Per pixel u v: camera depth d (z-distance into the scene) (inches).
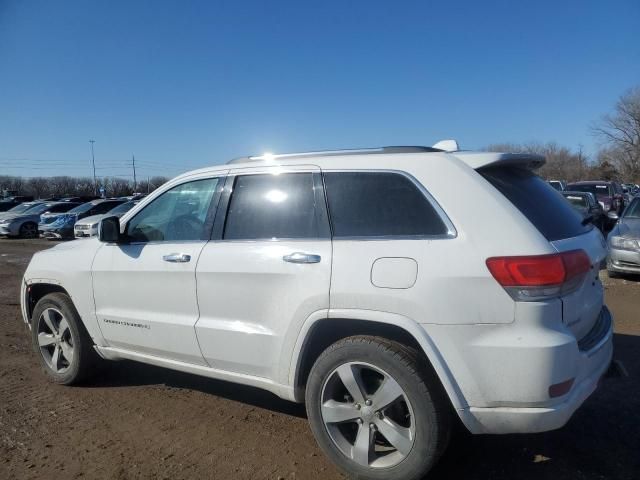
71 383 182.5
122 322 162.2
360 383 120.5
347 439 125.3
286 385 131.7
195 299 145.4
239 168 147.4
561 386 106.5
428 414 112.2
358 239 123.1
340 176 131.0
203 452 137.4
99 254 169.3
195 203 154.0
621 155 2714.1
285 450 137.9
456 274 109.9
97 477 126.2
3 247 761.6
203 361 147.3
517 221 111.8
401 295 113.8
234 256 138.1
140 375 193.3
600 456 131.9
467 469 126.6
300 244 129.6
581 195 564.1
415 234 117.8
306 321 125.6
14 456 136.2
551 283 107.0
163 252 153.0
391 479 116.5
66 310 178.2
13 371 199.6
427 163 122.3
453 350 109.8
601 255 130.4
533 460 130.3
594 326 128.2
